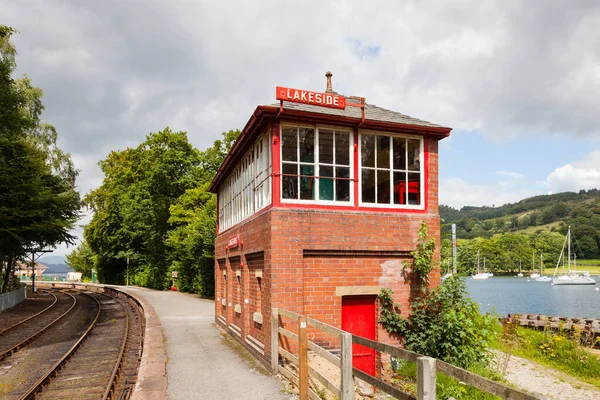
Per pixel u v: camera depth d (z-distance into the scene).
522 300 54.69
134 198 46.03
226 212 16.12
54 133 37.31
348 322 9.70
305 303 9.23
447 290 9.58
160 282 43.19
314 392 7.29
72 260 82.75
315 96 9.12
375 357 9.78
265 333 9.47
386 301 9.84
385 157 10.16
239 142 11.48
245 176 12.40
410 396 4.63
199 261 32.25
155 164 42.31
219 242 17.03
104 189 58.00
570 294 67.50
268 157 9.72
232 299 14.43
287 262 8.99
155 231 44.22
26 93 33.31
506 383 9.34
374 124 9.71
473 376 3.99
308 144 9.52
